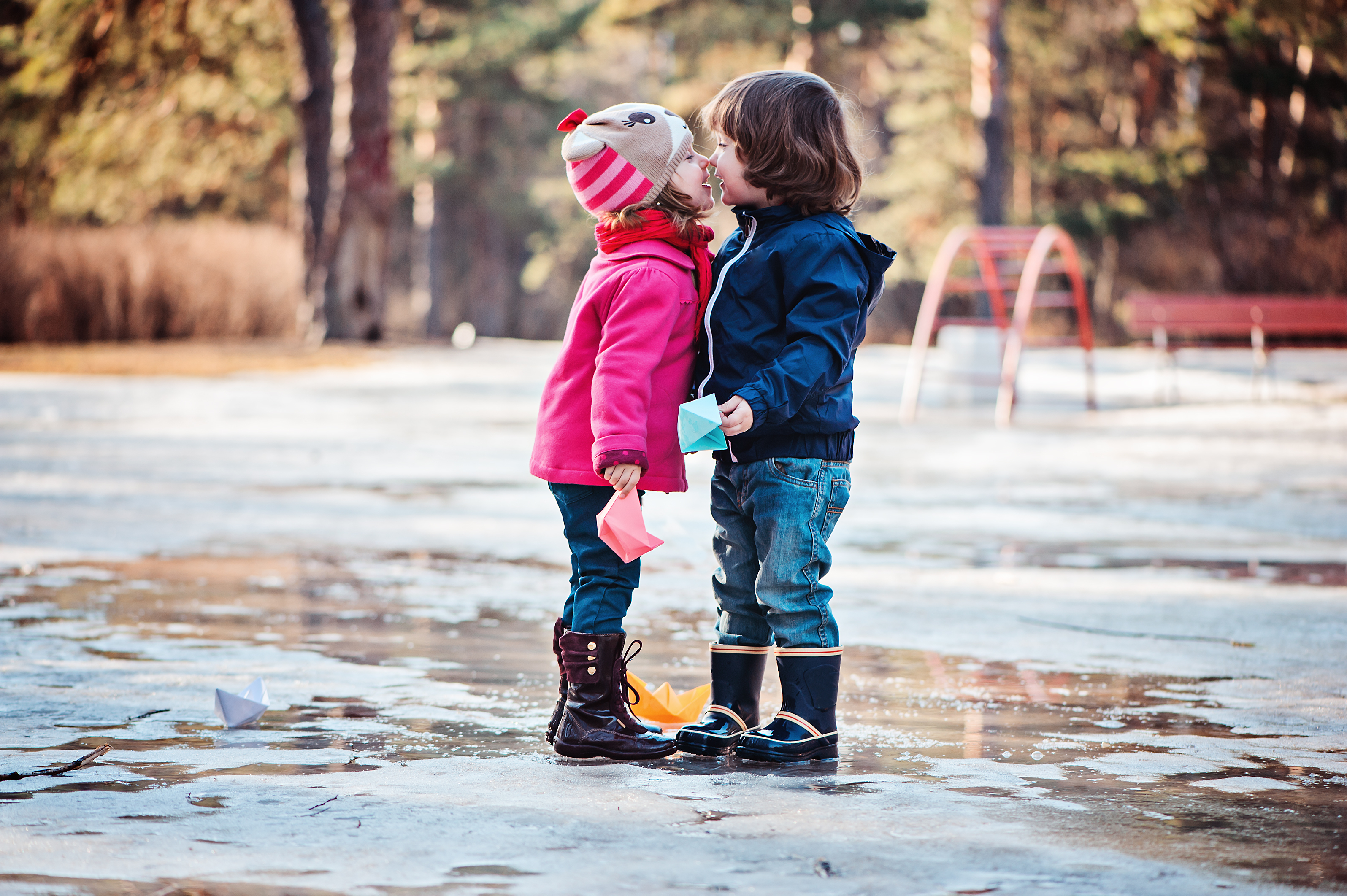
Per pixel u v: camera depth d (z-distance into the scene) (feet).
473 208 193.06
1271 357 77.20
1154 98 132.16
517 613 16.99
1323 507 28.17
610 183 10.85
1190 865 8.10
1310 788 9.80
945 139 137.59
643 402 10.52
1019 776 10.16
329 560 21.03
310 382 65.21
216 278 96.07
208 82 96.32
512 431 43.68
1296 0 91.15
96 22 85.15
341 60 91.04
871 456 38.17
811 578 11.00
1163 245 116.37
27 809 9.06
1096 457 38.06
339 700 12.48
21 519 24.76
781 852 8.29
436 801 9.35
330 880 7.71
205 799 9.32
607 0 142.92
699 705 12.25
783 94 11.09
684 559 21.85
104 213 105.70
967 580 19.79
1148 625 16.52
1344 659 14.66
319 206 97.66
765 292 10.98
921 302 150.20
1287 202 110.73
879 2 131.54
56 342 87.25
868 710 12.34
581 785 9.86
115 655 14.30
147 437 40.42
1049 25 133.49
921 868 8.00
